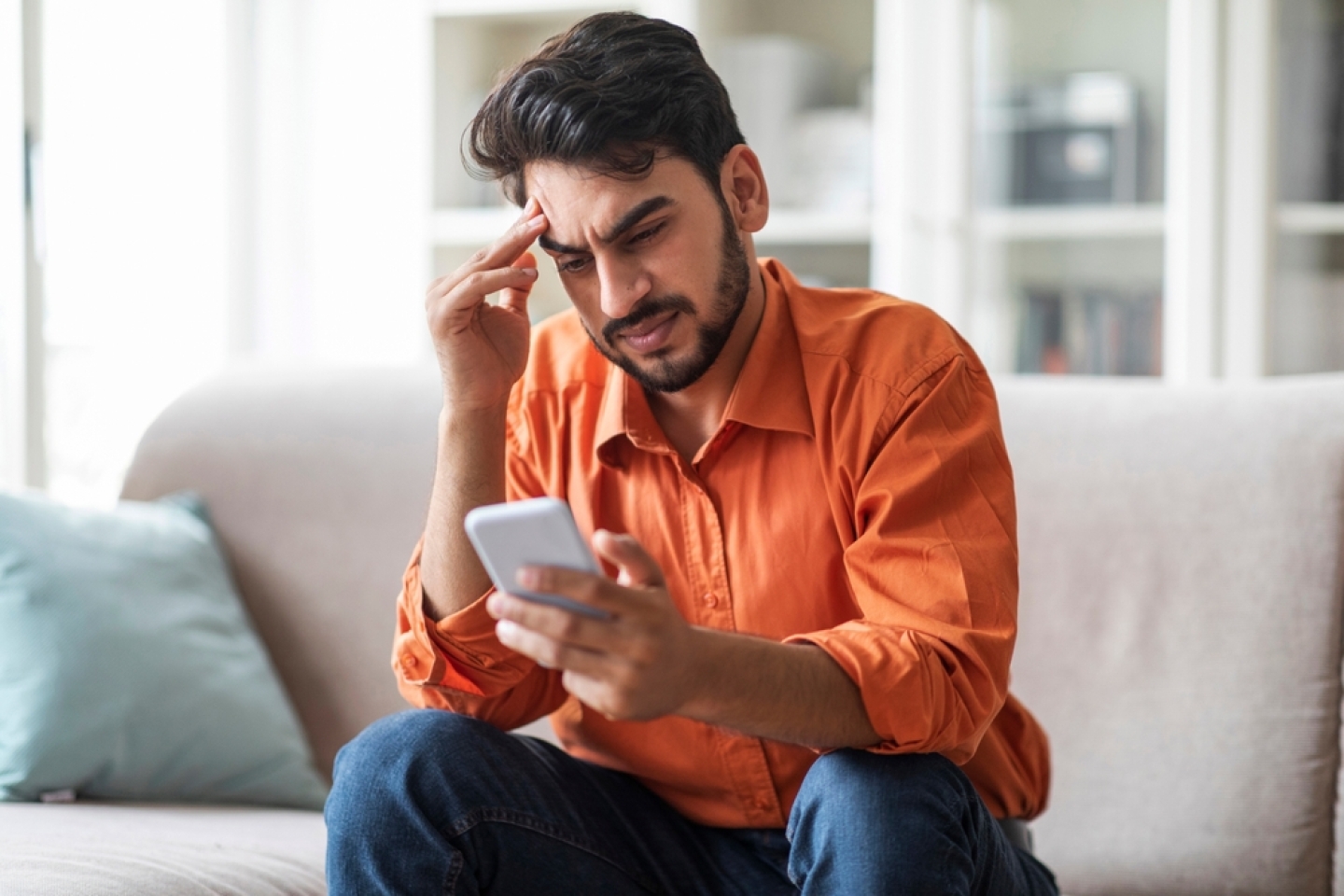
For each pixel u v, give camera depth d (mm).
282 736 1581
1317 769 1343
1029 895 1055
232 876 1161
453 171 2910
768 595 1106
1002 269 2697
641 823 1147
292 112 2967
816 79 2764
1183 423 1490
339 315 2953
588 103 977
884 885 905
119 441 2625
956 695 951
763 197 1107
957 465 1046
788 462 1121
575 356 1248
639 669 816
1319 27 2510
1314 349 2525
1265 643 1383
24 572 1485
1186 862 1357
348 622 1688
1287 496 1410
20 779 1411
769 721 890
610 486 1189
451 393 1116
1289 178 2529
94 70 2553
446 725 1024
